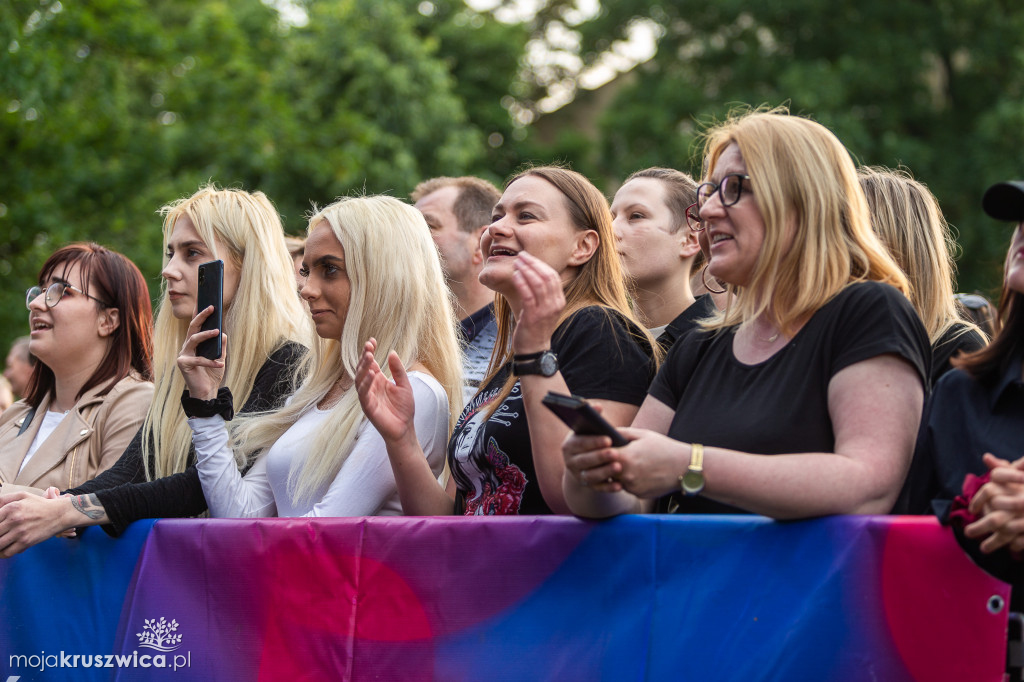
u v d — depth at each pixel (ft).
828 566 8.69
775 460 8.57
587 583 9.64
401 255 13.92
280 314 15.65
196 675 11.22
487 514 11.73
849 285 9.44
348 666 10.43
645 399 10.72
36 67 48.91
